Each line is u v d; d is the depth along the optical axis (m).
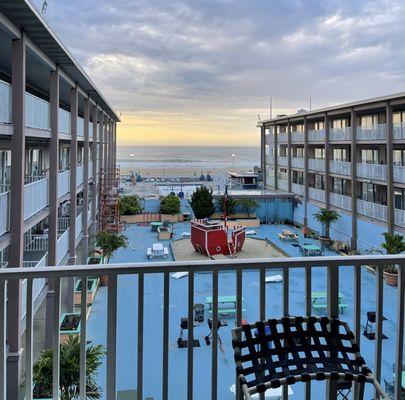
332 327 2.36
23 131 7.97
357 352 2.31
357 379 2.19
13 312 7.07
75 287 12.59
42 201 9.79
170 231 24.69
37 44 8.97
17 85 7.91
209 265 2.30
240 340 2.31
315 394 5.79
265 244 22.73
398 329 2.55
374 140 19.28
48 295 9.06
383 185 20.11
